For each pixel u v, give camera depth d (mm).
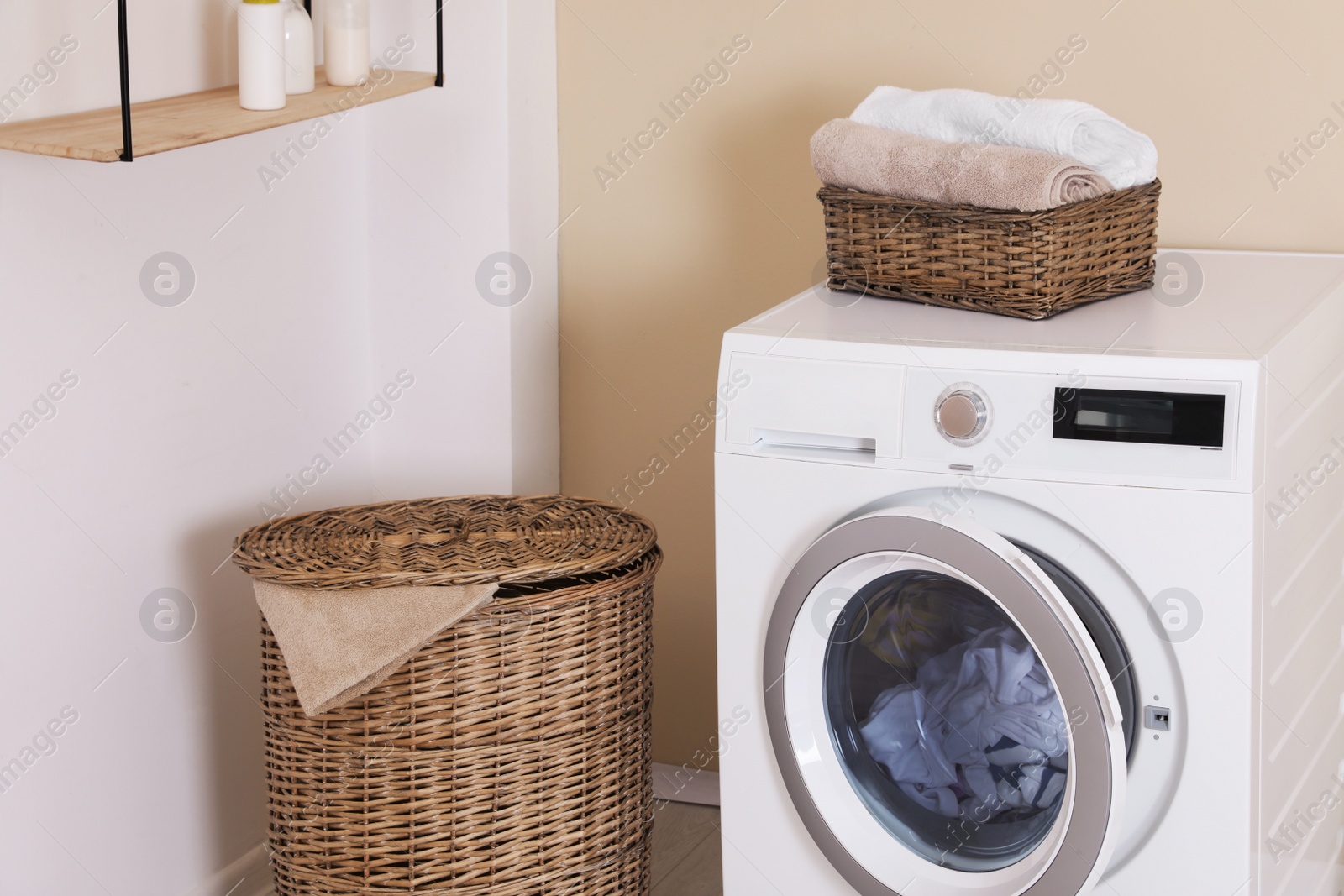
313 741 1679
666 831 2383
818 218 2266
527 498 2037
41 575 1711
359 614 1616
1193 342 1467
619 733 1784
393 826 1680
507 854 1707
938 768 1621
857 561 1531
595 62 2336
